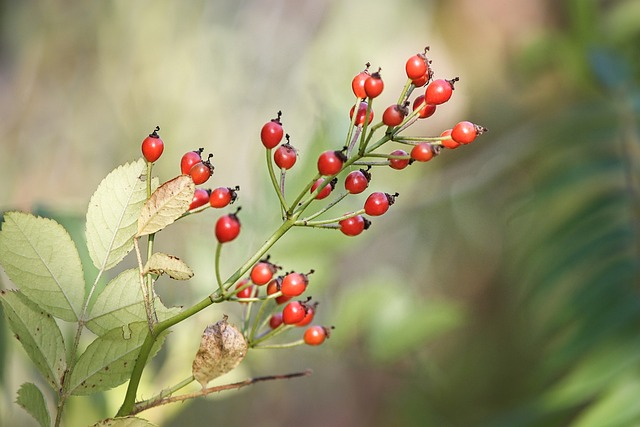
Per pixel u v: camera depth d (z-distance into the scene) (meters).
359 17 2.22
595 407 1.00
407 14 2.26
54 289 0.74
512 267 1.97
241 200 1.29
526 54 1.88
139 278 0.74
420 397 1.97
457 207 2.11
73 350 0.74
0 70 2.07
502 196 2.08
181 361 1.10
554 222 1.64
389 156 0.75
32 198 2.00
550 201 1.65
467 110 2.27
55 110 2.07
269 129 0.74
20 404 0.73
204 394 0.75
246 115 2.10
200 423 1.62
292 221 0.75
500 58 2.24
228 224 0.73
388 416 1.95
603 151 1.42
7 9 2.08
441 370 2.08
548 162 1.83
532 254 1.30
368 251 1.97
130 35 2.12
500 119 2.23
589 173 1.29
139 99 2.09
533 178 1.89
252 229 1.15
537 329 1.74
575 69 1.67
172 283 1.30
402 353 1.38
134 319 0.74
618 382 1.03
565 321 1.15
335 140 1.14
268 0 2.19
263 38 2.16
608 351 1.08
